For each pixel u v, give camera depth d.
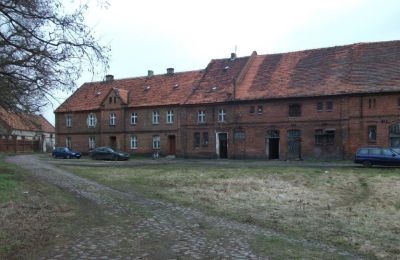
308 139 46.41
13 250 9.70
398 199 21.05
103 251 9.71
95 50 18.20
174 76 61.75
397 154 34.88
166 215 14.76
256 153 49.41
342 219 15.61
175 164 41.59
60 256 9.26
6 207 14.69
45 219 13.27
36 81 19.58
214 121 52.47
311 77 48.12
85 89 69.25
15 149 72.75
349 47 49.53
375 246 11.69
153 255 9.46
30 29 18.02
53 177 27.30
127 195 19.72
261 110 49.25
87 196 18.88
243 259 9.30
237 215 15.58
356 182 26.53
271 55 55.00
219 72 56.31
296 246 10.98
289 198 20.55
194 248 10.16
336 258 10.05
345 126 44.31
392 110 42.25
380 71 44.50
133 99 61.25
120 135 61.12
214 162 44.56
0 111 21.98
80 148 65.69
